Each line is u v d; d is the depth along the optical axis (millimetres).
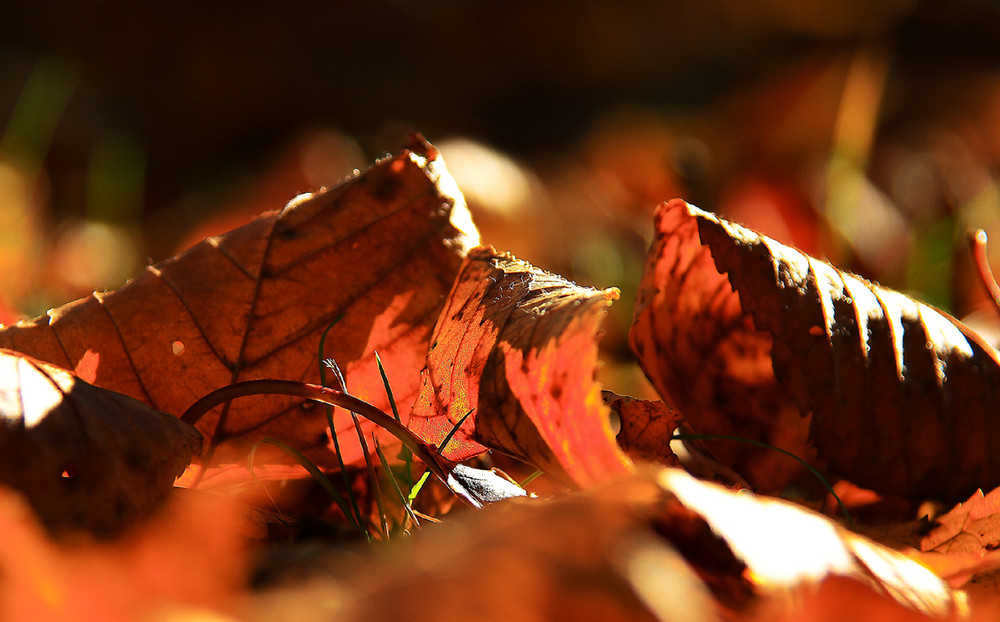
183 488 450
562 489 465
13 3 2215
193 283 476
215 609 408
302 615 399
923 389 462
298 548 435
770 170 1312
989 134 1992
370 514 475
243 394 455
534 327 443
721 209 1320
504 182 1026
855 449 459
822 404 458
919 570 411
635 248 1255
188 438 434
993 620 411
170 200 2072
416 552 398
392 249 478
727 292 470
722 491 404
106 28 2229
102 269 1285
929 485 462
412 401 476
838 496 464
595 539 392
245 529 447
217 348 472
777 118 1423
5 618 402
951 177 1584
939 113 2104
